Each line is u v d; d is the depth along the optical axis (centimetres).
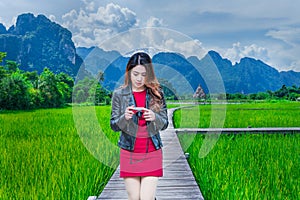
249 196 477
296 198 498
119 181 541
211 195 509
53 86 3938
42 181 550
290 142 979
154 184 311
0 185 548
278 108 3192
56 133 1154
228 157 743
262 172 643
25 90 3341
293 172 641
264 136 1148
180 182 533
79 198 463
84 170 592
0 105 3167
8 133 1200
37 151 800
